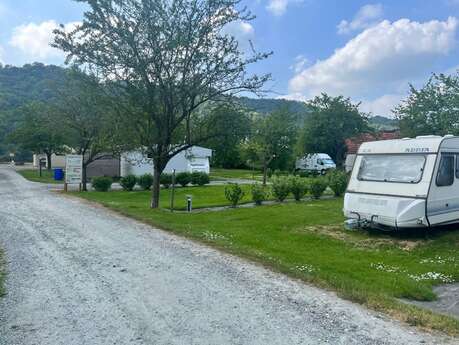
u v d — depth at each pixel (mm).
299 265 7445
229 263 7117
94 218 12195
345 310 4992
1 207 14742
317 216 13805
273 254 8328
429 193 10156
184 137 16141
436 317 4852
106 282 5965
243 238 9961
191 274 6414
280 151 35344
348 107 44938
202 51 14445
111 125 17703
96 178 25438
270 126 31391
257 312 4887
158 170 15773
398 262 8336
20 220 11703
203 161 38281
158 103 15008
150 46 14125
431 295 6352
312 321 4645
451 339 4254
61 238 9148
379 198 10742
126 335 4230
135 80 14328
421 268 7898
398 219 10250
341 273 7266
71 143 27297
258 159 35188
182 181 28828
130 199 20859
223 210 15734
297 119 41469
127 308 4973
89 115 22875
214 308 5000
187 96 14805
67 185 25766
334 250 9203
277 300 5309
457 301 6207
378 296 5496
